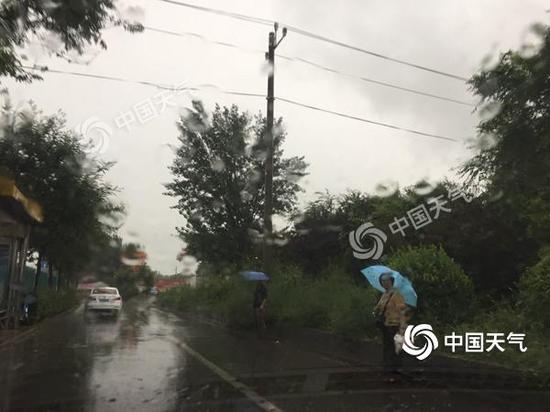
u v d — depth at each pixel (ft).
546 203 31.53
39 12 29.43
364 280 56.59
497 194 31.86
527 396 25.85
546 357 26.81
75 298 148.66
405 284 33.78
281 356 42.60
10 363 38.47
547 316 31.30
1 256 63.46
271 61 63.05
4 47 30.17
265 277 57.36
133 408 24.98
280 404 25.81
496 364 28.68
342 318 42.52
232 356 42.52
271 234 62.44
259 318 55.67
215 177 77.25
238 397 27.35
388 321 33.06
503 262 47.03
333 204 69.56
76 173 74.49
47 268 136.98
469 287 37.45
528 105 25.63
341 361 39.78
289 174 79.56
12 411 24.52
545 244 36.24
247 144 78.28
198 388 29.63
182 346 49.26
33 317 71.92
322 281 55.88
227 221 78.54
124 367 36.78
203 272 99.19
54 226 77.92
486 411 24.59
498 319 33.73
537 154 26.43
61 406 25.39
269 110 62.64
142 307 149.18
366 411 24.45
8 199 50.52
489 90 27.07
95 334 60.64
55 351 45.14
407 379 32.07
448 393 28.22
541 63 24.86
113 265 184.14
